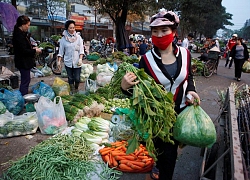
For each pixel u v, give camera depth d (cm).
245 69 884
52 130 357
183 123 183
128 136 321
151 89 176
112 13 1319
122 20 1291
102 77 632
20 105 423
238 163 146
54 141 289
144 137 177
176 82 194
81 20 2611
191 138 179
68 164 252
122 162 267
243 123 259
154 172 251
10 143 331
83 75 737
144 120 176
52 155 257
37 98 431
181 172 279
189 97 197
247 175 156
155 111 174
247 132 226
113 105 434
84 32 3244
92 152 285
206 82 870
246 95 360
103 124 337
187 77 198
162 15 188
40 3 2408
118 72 195
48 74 823
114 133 329
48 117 354
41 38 2439
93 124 333
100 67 684
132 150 183
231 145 174
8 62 827
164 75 191
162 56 197
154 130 176
